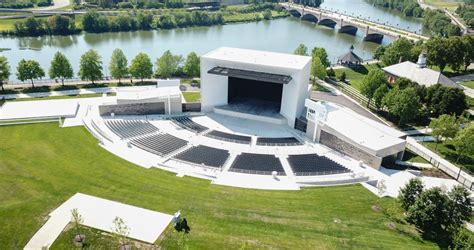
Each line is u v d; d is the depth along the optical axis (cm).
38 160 6053
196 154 6725
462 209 4706
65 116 7888
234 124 8106
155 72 11512
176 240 4350
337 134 6962
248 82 9138
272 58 8412
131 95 8288
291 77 7731
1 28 16425
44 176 5578
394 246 4450
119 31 17750
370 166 6475
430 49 11856
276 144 7250
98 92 9481
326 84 11044
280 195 5466
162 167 6162
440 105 8462
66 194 5153
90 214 4744
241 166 6366
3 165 5825
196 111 8669
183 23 19125
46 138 6881
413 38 15188
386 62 12412
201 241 4347
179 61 11169
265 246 4331
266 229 4634
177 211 4888
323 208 5172
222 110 8550
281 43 16712
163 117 8275
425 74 10062
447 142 7519
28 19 16300
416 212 4738
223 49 9012
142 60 10244
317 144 7344
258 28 19712
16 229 4412
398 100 8056
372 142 6581
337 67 12600
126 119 8006
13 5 19962
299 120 7888
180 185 5588
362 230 4725
